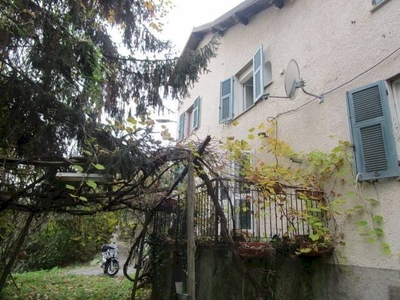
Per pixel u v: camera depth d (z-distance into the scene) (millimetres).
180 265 6207
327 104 4984
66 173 3734
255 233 5875
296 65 5238
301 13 6082
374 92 4141
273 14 7113
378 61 4195
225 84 8578
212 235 5070
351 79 4586
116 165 3521
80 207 5367
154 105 5191
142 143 3676
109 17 4617
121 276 11156
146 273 7121
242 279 4742
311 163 4949
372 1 4418
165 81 5133
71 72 3680
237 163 4863
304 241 4410
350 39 4727
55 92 3674
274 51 6828
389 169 3771
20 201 4469
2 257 6543
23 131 3645
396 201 3676
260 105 7000
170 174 4965
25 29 3281
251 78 8289
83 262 14648
